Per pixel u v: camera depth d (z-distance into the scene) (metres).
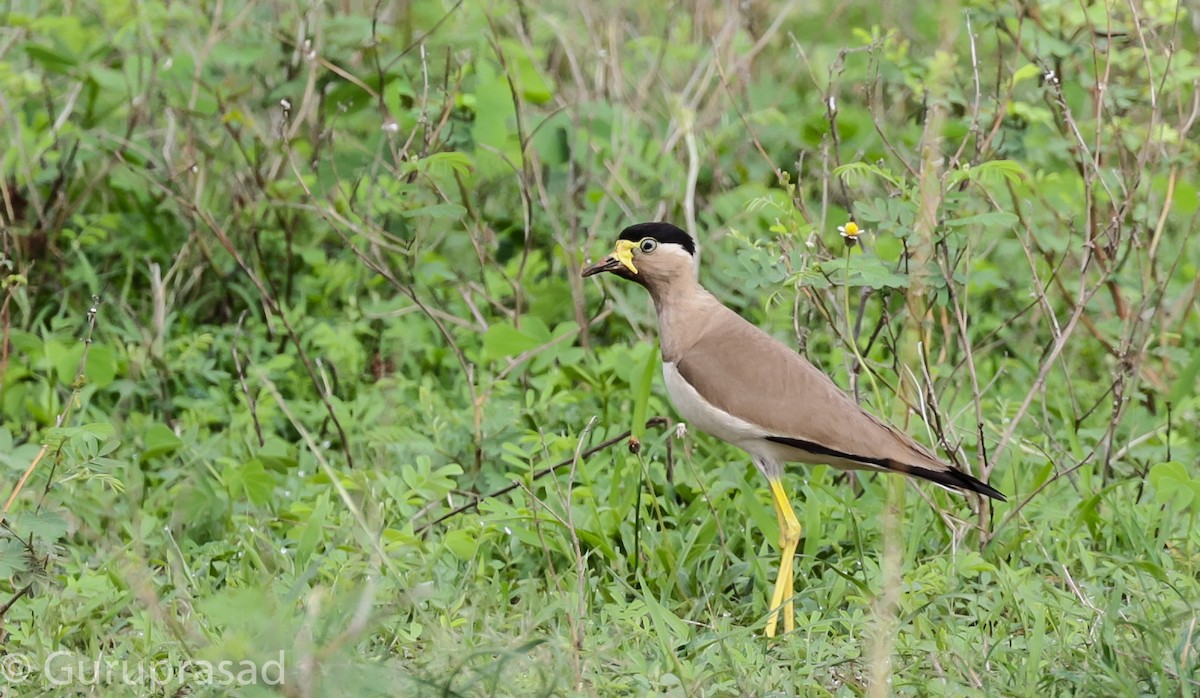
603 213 13.77
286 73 14.10
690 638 8.73
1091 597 8.98
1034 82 13.34
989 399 12.23
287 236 13.59
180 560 9.32
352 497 10.13
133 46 13.90
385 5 14.77
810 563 9.66
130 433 11.48
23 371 11.73
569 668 7.95
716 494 10.08
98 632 8.69
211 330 13.24
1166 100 13.46
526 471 10.38
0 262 11.02
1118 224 10.77
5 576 8.43
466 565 9.57
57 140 13.77
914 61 12.29
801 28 17.88
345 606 8.25
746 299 13.20
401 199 12.10
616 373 11.77
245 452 11.21
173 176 13.22
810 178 14.10
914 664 8.11
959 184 11.12
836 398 9.42
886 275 9.80
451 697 7.30
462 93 13.29
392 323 13.16
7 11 14.33
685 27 15.34
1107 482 10.73
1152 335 12.33
